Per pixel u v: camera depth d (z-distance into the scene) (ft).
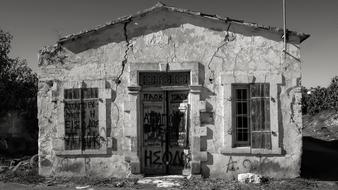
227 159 41.78
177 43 42.73
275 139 41.37
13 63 71.15
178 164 43.29
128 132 42.47
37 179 42.19
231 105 41.86
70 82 43.52
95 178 42.19
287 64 41.83
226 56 42.27
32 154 63.93
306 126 103.91
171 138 43.47
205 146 41.98
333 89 109.91
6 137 66.74
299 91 41.57
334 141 73.82
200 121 42.09
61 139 43.34
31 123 71.15
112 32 43.29
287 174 41.32
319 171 46.26
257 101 41.75
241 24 41.98
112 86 43.06
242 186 38.04
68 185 39.81
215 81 42.27
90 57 43.50
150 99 43.60
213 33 42.50
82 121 43.27
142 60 42.88
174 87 42.93
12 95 68.95
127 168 42.52
